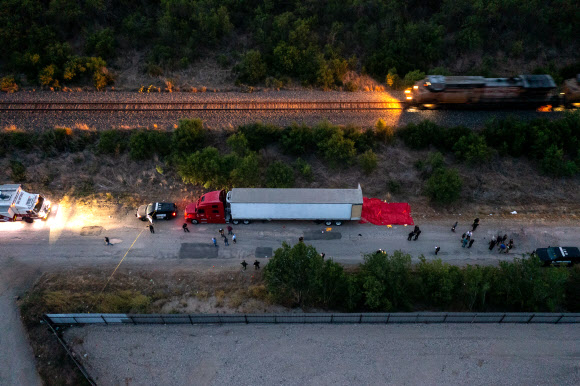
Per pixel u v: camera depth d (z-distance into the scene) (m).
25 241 39.66
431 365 30.55
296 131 46.91
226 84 54.53
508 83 50.16
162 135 46.31
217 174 42.62
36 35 54.72
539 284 33.22
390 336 32.34
